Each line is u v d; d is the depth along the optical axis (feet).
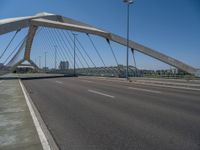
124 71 151.33
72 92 55.77
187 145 16.88
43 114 28.68
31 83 92.12
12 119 24.02
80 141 18.17
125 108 32.17
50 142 17.07
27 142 16.81
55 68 302.66
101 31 180.14
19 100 38.37
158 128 21.56
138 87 69.46
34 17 151.74
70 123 23.97
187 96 45.83
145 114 27.84
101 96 46.62
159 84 81.92
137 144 17.25
